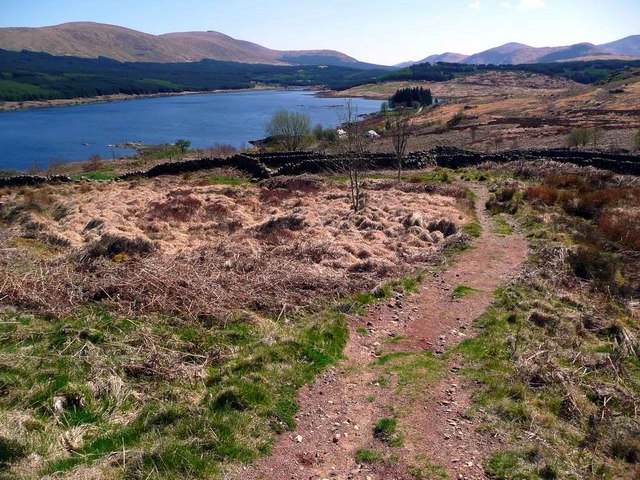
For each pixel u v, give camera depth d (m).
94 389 8.05
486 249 17.78
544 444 7.10
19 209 26.97
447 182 34.19
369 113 132.75
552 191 27.16
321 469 6.76
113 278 12.84
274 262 15.01
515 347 10.05
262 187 34.50
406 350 10.26
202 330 10.41
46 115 140.88
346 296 12.88
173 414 7.47
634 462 6.84
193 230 22.91
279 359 9.28
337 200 27.31
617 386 8.95
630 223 21.08
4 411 7.27
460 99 150.38
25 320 10.59
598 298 13.89
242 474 6.52
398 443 7.20
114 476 6.16
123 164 55.44
